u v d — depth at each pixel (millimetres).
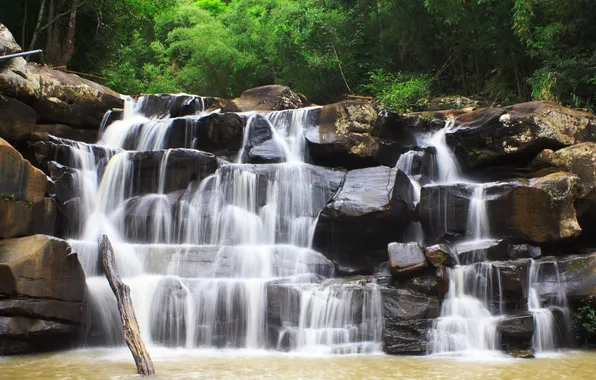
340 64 23984
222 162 14055
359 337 10070
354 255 12711
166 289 10617
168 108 17859
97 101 16797
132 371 8258
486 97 20938
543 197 11680
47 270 9789
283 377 7867
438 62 22859
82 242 11375
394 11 22688
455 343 9797
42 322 9633
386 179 12586
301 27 24203
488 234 12023
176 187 13500
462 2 19719
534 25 18656
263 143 14992
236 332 10398
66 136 16047
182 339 10430
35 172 11234
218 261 11453
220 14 34906
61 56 21453
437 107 19891
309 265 11812
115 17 24141
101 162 13781
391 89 20938
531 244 11805
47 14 22000
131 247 11648
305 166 13555
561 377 7945
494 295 10359
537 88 17109
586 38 17469
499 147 13711
